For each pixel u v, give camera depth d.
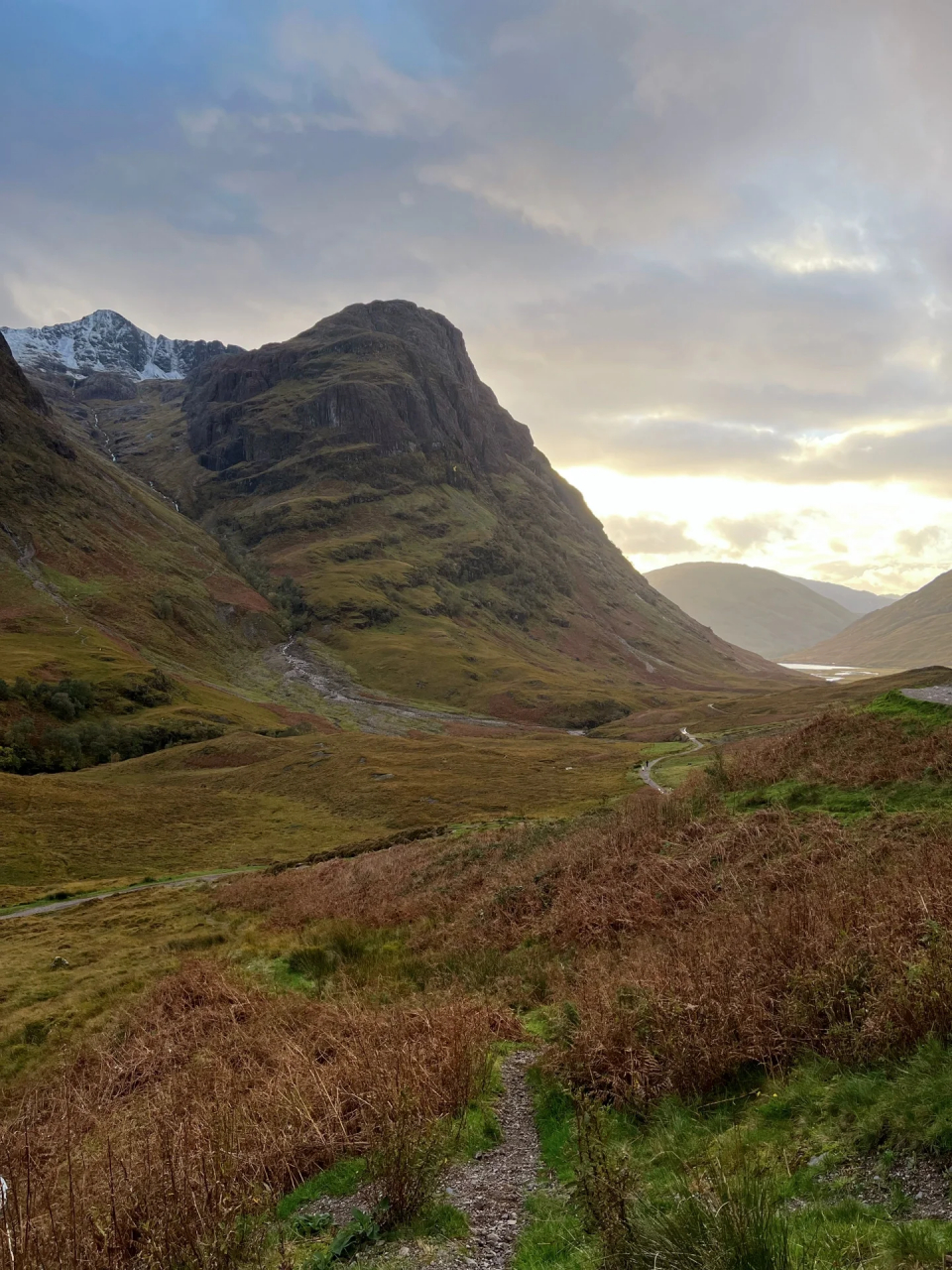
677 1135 8.70
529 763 95.56
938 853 14.94
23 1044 20.73
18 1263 6.86
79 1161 9.70
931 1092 7.36
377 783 88.00
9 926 39.94
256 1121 10.11
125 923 37.59
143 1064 15.89
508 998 16.69
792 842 19.25
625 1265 5.76
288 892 37.94
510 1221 7.58
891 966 10.05
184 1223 7.18
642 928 18.09
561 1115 10.18
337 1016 14.68
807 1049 9.54
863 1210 6.19
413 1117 9.25
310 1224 7.61
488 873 29.14
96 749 127.00
